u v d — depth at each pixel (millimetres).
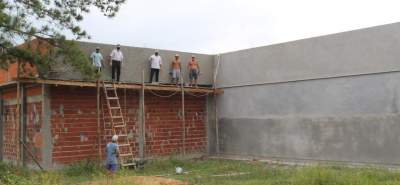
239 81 20500
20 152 17297
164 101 19969
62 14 14688
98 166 16406
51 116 16656
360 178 11648
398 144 15422
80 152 17234
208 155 21328
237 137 20516
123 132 18469
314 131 17797
